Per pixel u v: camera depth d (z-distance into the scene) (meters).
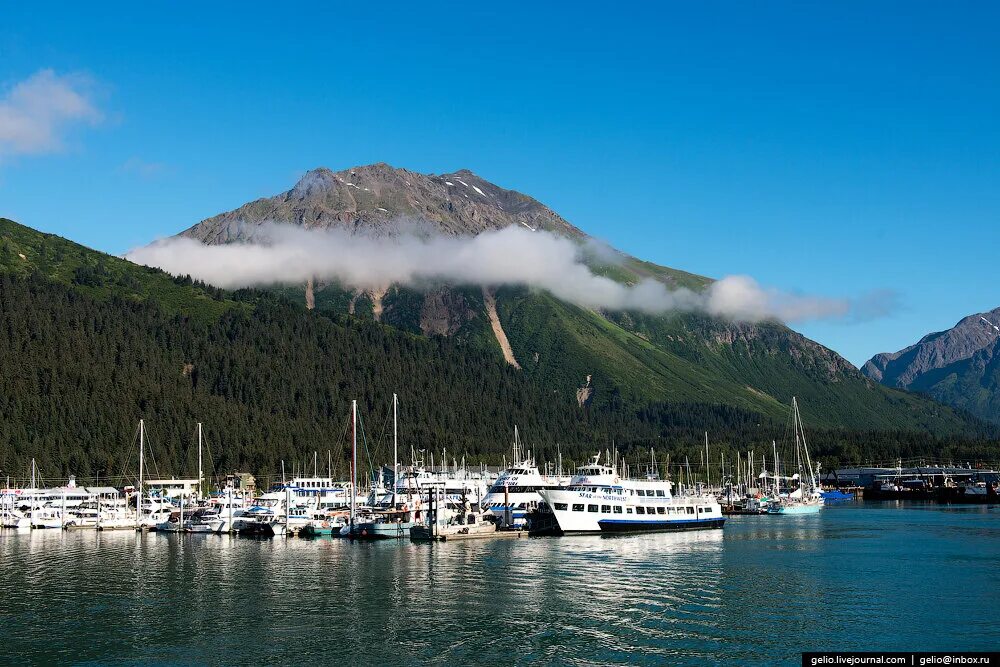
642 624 92.06
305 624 92.88
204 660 80.94
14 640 87.88
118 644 86.19
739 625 91.50
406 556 143.25
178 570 130.62
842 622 92.62
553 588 111.25
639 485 190.88
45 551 159.88
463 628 90.69
